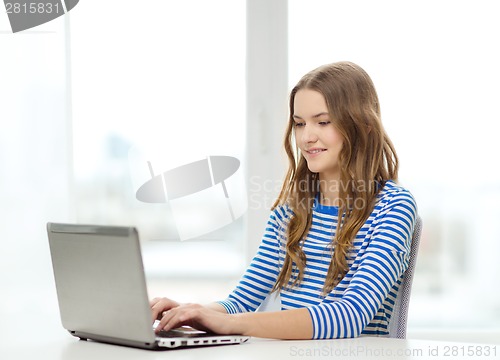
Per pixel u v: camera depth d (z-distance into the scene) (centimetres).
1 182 371
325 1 383
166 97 385
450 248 388
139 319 183
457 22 384
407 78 384
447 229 387
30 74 372
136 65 384
